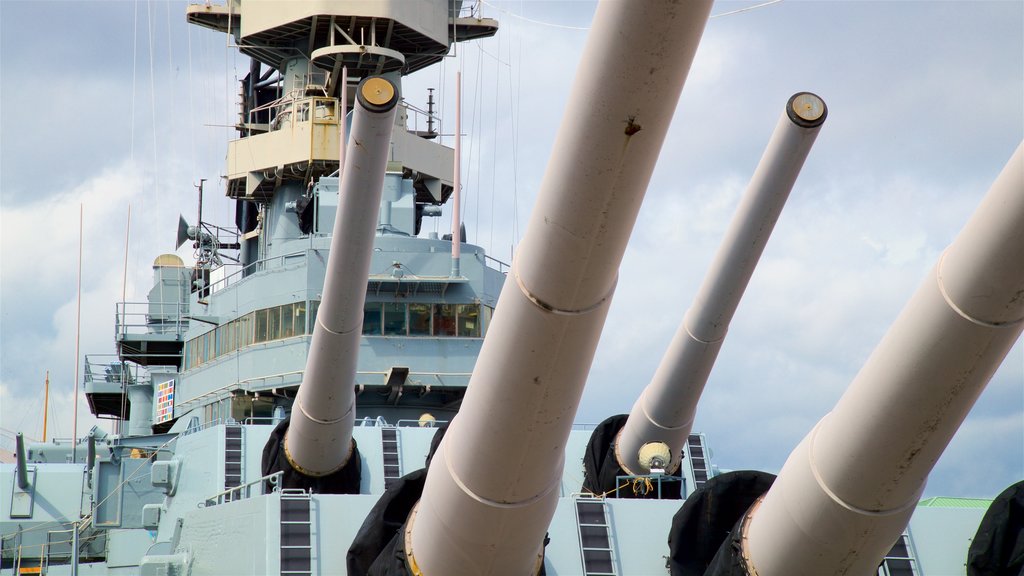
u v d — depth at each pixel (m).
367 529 21.62
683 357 26.92
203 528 25.75
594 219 13.53
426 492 17.67
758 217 23.62
